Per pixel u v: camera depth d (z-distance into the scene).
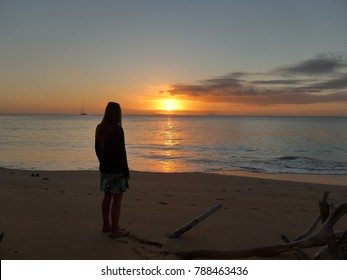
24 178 11.76
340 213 3.46
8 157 22.59
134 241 4.53
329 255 3.50
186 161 22.50
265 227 5.80
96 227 5.06
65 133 53.47
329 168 19.58
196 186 11.71
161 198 8.74
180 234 4.87
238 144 36.62
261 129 81.06
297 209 8.07
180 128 84.44
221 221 6.12
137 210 6.78
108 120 4.57
